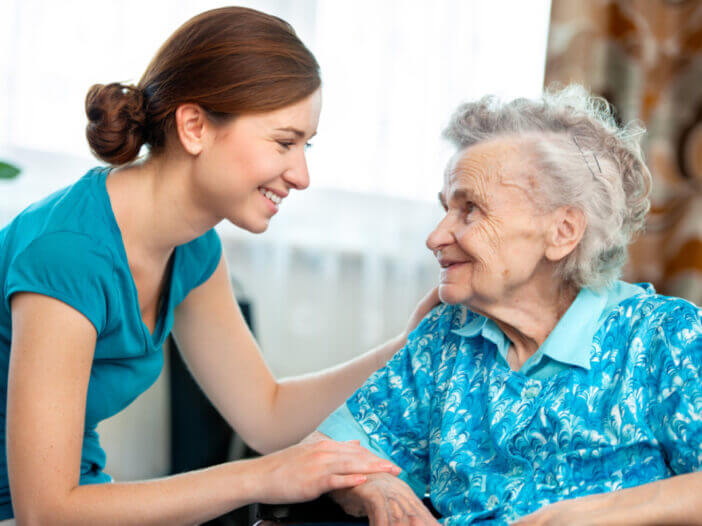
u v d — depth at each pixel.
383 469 1.17
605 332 1.17
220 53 1.19
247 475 1.15
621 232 1.22
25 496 1.10
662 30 3.25
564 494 1.10
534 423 1.16
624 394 1.09
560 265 1.20
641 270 3.24
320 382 1.60
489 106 1.26
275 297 2.99
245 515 2.37
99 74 2.66
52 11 2.59
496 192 1.19
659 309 1.12
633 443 1.06
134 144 1.26
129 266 1.29
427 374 1.37
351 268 3.16
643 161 1.25
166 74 1.23
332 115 3.06
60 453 1.11
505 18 3.29
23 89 2.56
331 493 1.22
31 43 2.56
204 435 2.71
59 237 1.19
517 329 1.23
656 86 3.24
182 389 2.72
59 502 1.10
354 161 3.10
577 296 1.21
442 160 1.35
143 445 2.79
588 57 3.15
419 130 3.18
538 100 1.26
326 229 3.08
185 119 1.21
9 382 1.14
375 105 3.11
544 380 1.19
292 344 3.06
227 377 1.60
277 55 1.20
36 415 1.11
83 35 2.63
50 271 1.16
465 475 1.20
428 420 1.35
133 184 1.29
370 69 3.10
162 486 1.14
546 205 1.17
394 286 3.20
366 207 3.12
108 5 2.66
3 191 2.55
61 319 1.15
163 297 1.43
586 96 1.32
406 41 3.15
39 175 2.60
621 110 3.22
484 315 1.26
